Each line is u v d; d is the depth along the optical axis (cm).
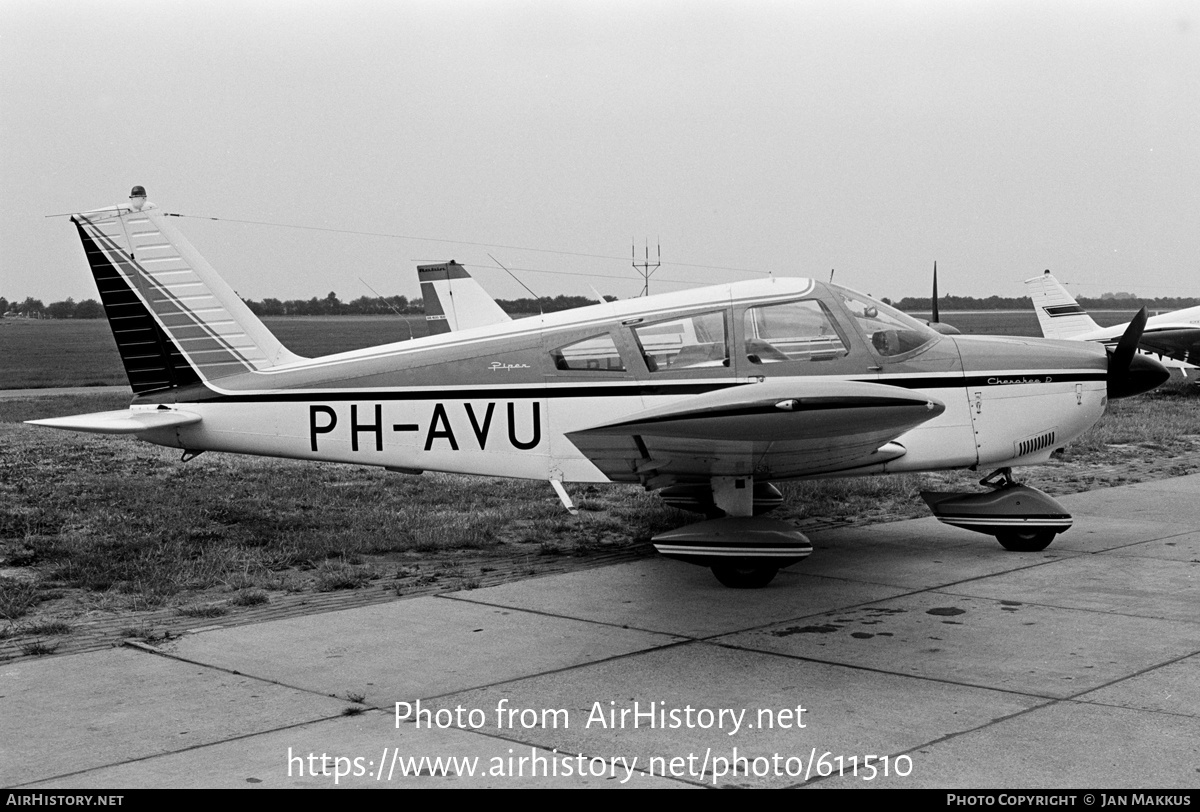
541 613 592
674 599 622
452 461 757
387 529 827
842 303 738
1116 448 1383
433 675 479
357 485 1062
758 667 484
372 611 598
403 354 766
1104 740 383
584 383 731
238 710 432
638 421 551
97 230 789
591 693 450
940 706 425
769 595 630
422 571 707
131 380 799
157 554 731
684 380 721
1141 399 2262
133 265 792
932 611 584
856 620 568
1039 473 1165
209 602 623
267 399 779
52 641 540
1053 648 505
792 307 729
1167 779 348
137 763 376
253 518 873
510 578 688
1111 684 448
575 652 514
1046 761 365
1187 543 773
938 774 356
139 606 612
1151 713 411
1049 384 746
